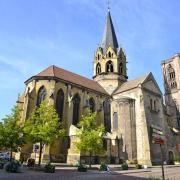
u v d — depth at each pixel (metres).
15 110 37.34
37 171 30.73
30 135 36.47
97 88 67.06
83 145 40.47
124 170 38.31
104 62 74.12
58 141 48.75
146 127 56.12
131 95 62.91
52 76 54.25
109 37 78.44
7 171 28.55
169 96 93.31
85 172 32.38
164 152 60.12
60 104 54.56
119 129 58.34
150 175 30.16
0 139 34.09
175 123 86.81
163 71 99.12
